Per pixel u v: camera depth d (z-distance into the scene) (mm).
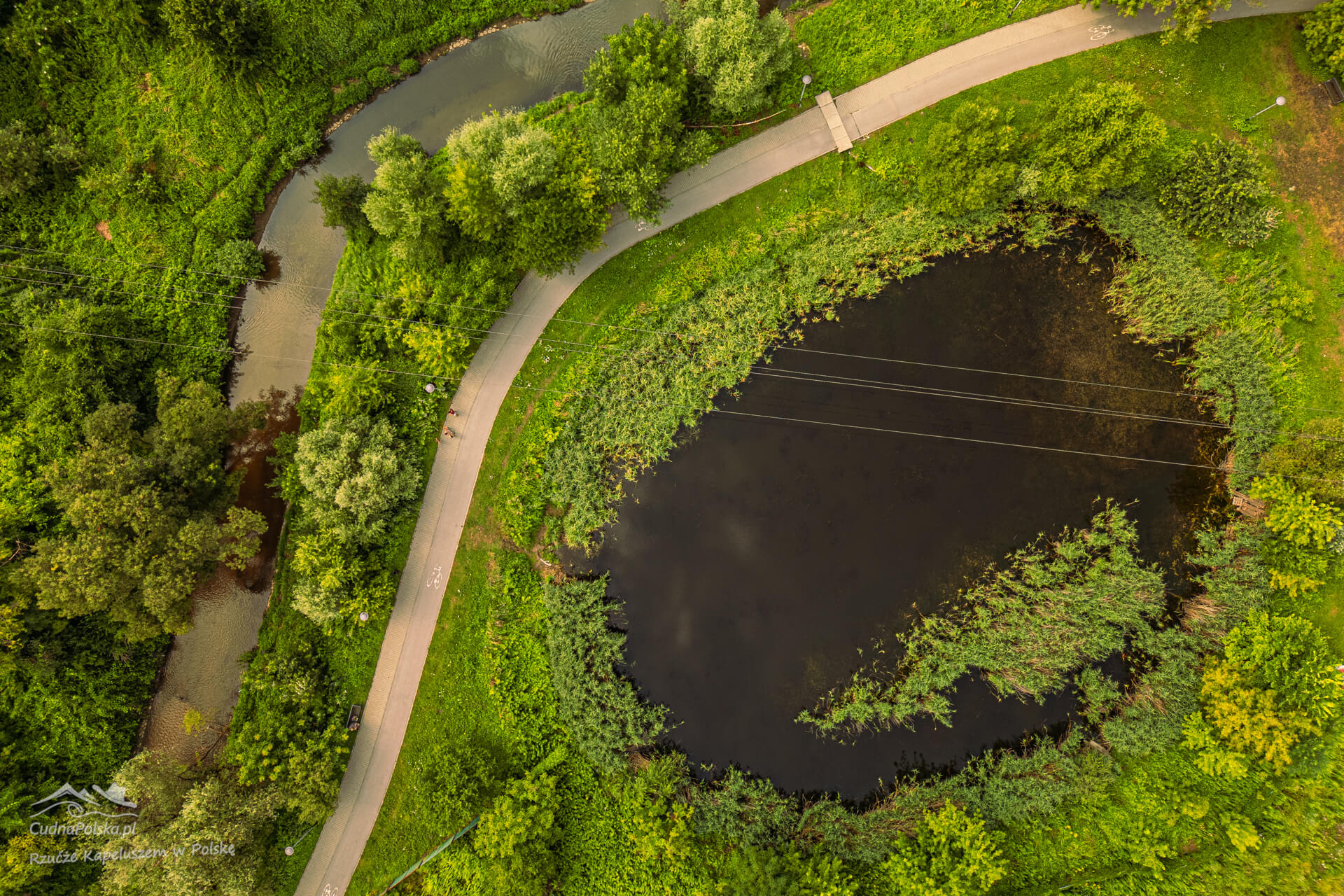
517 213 29750
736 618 34312
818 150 34375
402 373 34500
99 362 33438
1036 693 33000
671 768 32688
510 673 33875
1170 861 31188
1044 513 33750
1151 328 33469
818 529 34281
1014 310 34250
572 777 33281
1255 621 31078
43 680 31828
